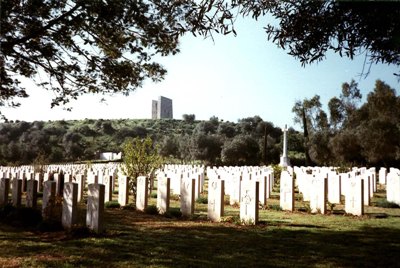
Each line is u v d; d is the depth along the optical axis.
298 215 11.71
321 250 7.04
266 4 4.47
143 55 11.21
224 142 54.44
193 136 57.69
